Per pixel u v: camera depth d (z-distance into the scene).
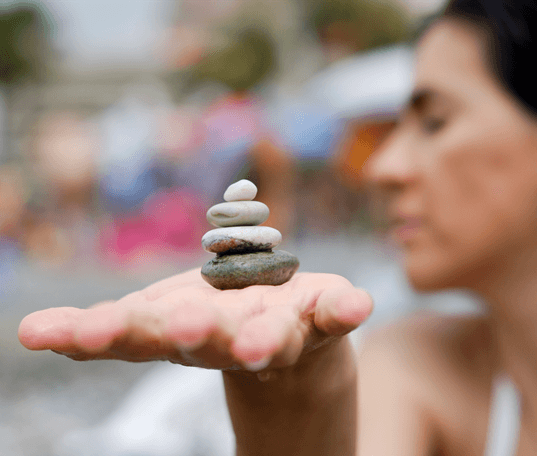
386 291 3.38
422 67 1.73
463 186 1.61
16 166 14.92
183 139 12.70
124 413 3.44
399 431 1.63
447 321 1.97
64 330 0.79
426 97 1.69
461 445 1.72
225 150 12.15
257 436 1.06
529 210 1.58
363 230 13.08
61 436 4.30
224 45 19.52
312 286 1.04
